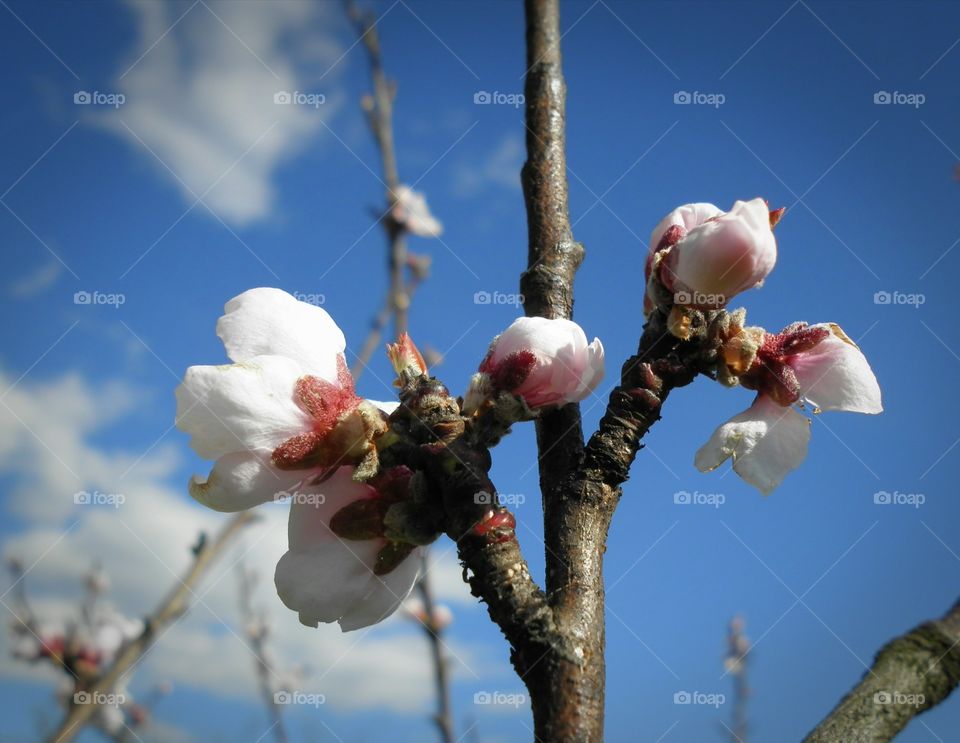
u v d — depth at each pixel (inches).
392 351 7.3
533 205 8.2
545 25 8.8
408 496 7.1
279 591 7.1
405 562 7.2
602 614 6.3
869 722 6.4
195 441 7.0
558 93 8.6
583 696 6.0
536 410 6.9
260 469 7.0
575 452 6.9
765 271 6.9
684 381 7.0
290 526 7.2
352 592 7.2
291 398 7.0
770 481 7.2
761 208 6.9
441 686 13.8
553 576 6.4
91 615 16.2
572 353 6.9
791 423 7.2
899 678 6.5
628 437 6.8
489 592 6.4
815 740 6.3
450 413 6.9
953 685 6.5
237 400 6.9
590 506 6.6
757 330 7.2
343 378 7.2
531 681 6.1
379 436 7.1
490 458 6.9
